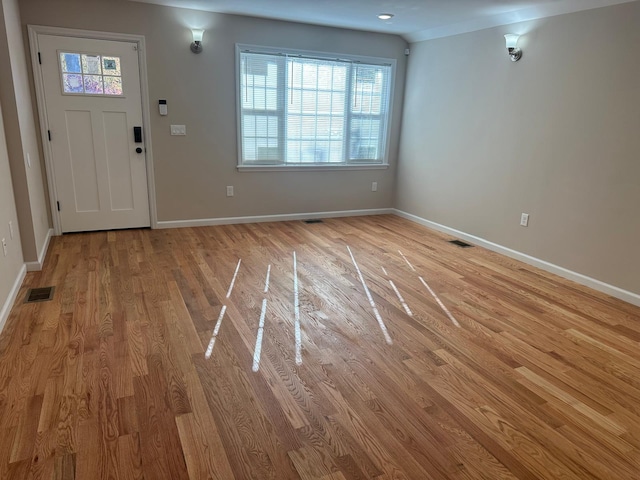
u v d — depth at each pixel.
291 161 5.44
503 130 4.33
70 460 1.66
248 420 1.91
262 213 5.45
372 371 2.32
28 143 3.69
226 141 5.02
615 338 2.77
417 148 5.62
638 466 1.74
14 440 1.75
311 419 1.94
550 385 2.25
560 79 3.73
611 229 3.43
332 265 3.95
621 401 2.14
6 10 3.17
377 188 6.05
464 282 3.65
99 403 1.98
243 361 2.36
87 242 4.34
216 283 3.42
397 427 1.91
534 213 4.09
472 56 4.63
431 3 3.84
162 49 4.50
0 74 3.15
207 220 5.17
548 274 3.92
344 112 5.56
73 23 4.13
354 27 5.14
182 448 1.74
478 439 1.85
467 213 4.89
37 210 3.82
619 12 3.25
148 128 4.64
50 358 2.32
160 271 3.63
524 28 4.01
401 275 3.76
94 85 4.35
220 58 4.75
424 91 5.40
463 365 2.41
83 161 4.48
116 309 2.91
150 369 2.26
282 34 4.95
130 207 4.80
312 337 2.64
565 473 1.69
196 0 4.13
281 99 5.17
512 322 2.94
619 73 3.29
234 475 1.62
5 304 2.75
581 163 3.62
